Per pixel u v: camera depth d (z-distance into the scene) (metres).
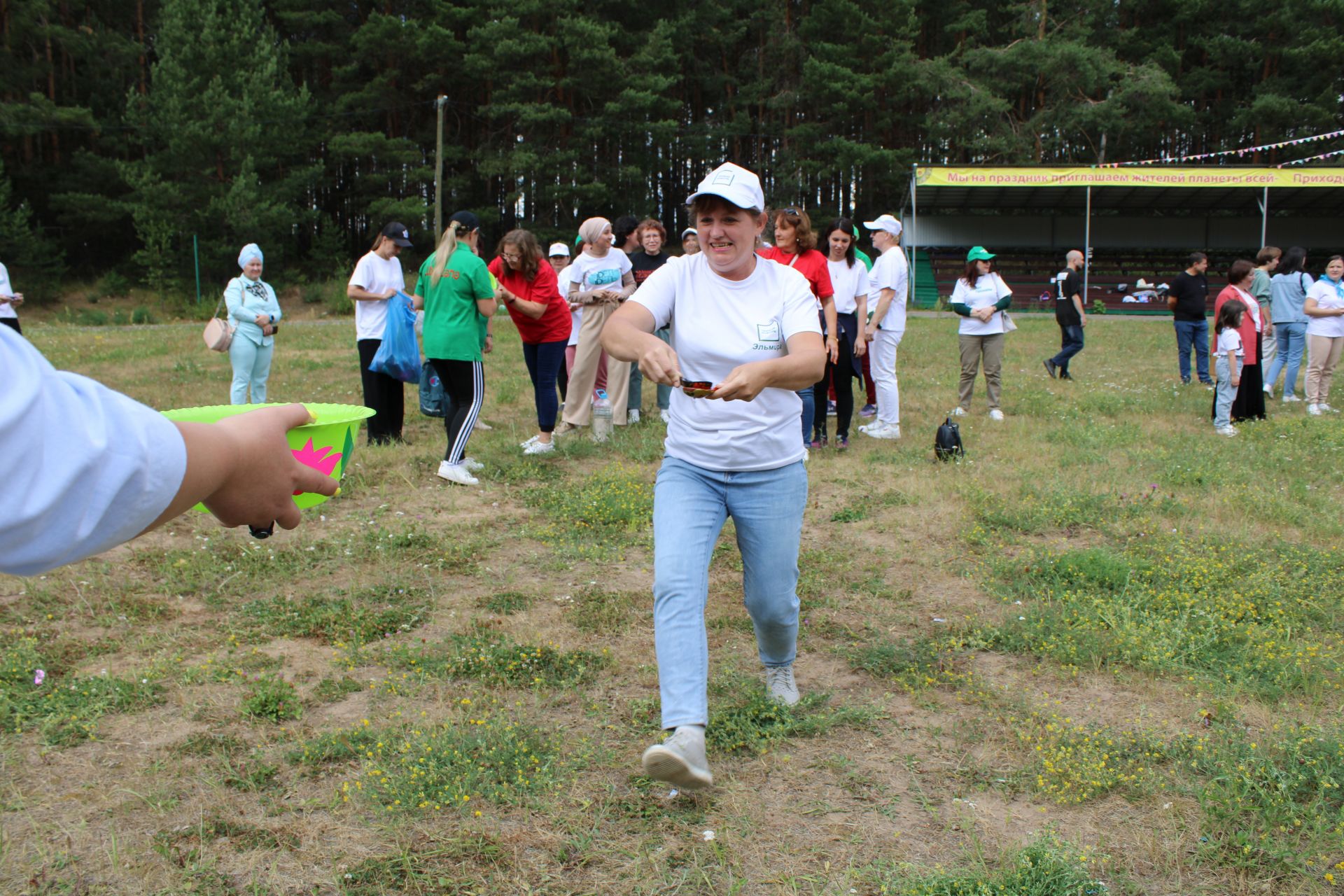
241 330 8.93
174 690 3.79
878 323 8.45
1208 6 46.88
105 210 37.34
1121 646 4.18
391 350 7.56
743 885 2.66
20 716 3.51
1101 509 6.38
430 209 42.88
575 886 2.66
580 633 4.43
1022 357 16.95
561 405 10.48
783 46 45.47
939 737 3.49
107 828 2.91
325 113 41.69
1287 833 2.90
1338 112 43.59
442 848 2.81
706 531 3.11
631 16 45.19
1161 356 17.06
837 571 5.26
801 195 45.72
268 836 2.87
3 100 37.09
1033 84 44.38
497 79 40.97
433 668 4.01
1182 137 48.62
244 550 5.44
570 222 43.03
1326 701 3.75
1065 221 42.19
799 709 3.65
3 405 0.72
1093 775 3.16
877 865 2.74
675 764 2.63
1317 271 42.09
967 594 4.96
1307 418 9.80
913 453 8.12
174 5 36.94
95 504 0.76
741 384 2.75
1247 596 4.75
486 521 6.16
